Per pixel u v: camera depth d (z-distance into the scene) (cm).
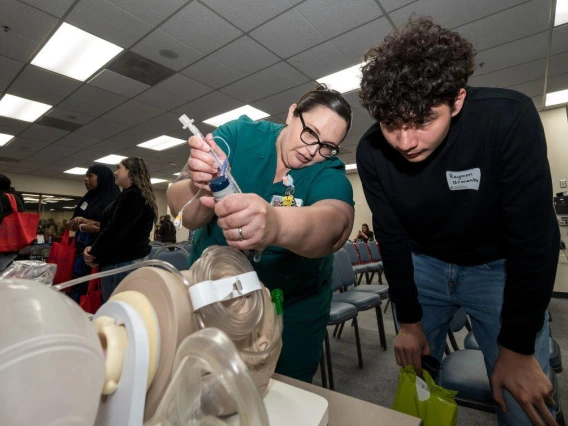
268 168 93
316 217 61
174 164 754
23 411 20
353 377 199
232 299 38
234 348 25
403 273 96
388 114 60
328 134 84
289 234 54
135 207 187
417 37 59
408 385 74
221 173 57
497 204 77
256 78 360
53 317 23
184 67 337
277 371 88
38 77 357
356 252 429
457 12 254
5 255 137
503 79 371
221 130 97
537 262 68
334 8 250
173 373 29
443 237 91
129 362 28
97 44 301
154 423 30
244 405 24
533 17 262
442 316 112
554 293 427
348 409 43
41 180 872
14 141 573
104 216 200
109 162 721
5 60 325
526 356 74
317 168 89
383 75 60
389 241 96
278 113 459
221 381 24
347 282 270
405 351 96
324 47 301
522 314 72
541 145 66
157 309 33
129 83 370
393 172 86
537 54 318
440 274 103
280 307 45
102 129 517
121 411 28
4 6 250
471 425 148
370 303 228
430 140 62
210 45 298
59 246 124
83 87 379
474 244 90
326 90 88
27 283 25
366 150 92
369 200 98
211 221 91
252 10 252
